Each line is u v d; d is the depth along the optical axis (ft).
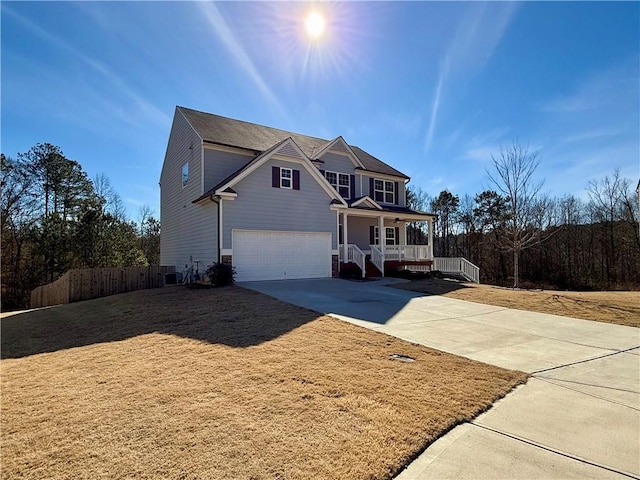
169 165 74.64
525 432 11.99
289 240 55.62
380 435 11.39
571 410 13.84
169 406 13.39
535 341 24.66
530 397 15.10
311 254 57.77
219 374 16.84
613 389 16.12
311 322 27.50
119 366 18.45
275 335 23.84
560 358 20.81
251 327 25.90
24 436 11.30
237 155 60.44
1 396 14.83
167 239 74.90
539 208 107.55
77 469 9.46
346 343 22.30
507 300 41.63
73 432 11.52
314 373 16.98
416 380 16.42
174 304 35.50
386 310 34.01
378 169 80.28
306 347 21.30
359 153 85.81
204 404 13.55
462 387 15.74
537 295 45.50
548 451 10.78
